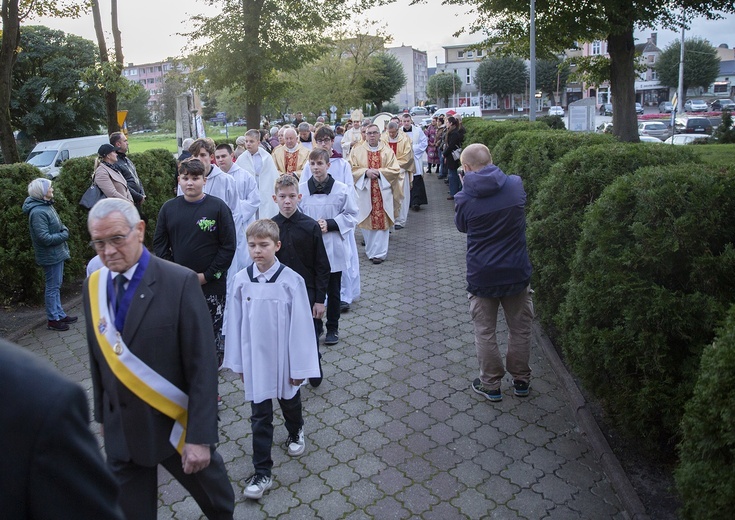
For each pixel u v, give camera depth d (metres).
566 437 4.28
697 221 3.45
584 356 3.89
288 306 3.78
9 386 1.19
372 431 4.45
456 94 88.69
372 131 9.16
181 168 4.96
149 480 2.75
